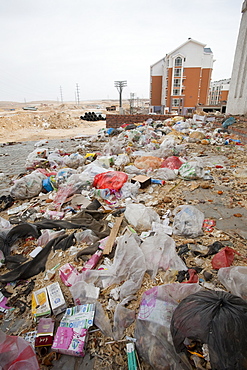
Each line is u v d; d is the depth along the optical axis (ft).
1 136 60.85
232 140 28.30
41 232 10.73
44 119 96.68
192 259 8.55
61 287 7.76
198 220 10.45
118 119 48.67
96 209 13.02
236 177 16.34
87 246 9.75
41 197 15.33
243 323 4.40
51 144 36.45
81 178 15.79
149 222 10.73
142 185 15.23
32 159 22.61
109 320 6.40
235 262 8.14
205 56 125.59
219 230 10.19
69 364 5.52
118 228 10.55
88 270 8.08
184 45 120.78
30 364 5.14
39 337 6.01
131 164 20.43
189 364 4.78
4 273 8.84
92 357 5.62
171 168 18.45
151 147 25.48
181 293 6.36
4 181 19.34
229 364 4.13
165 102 135.23
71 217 12.45
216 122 38.40
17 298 7.48
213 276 7.61
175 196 14.03
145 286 7.49
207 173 17.20
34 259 8.95
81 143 34.78
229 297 5.09
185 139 29.84
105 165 19.80
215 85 199.31
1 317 6.84
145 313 5.82
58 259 9.12
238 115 37.32
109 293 7.35
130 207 11.48
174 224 10.54
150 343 5.32
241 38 35.94
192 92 127.85
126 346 5.69
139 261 7.99
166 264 8.06
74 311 6.68
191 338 4.59
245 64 35.76
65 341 5.82
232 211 11.78
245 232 9.93
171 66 124.36
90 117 111.96
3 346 5.21
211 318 4.55
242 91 37.11
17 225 11.11
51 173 18.74
